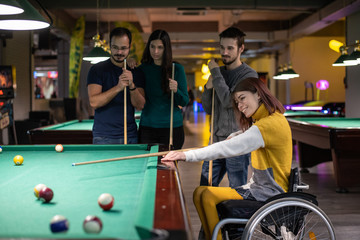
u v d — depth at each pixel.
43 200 1.36
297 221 1.93
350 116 8.55
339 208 3.70
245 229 1.75
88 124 5.20
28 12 2.09
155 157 2.05
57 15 9.73
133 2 8.62
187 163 6.12
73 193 1.50
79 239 0.92
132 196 1.44
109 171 1.92
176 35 12.29
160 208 1.16
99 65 3.14
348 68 8.55
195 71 27.34
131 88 2.93
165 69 3.09
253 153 2.04
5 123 6.64
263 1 8.77
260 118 2.02
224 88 2.66
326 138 4.46
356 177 4.30
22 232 1.07
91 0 8.60
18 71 8.36
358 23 8.13
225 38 2.77
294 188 1.96
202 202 2.01
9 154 2.47
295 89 13.32
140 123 3.29
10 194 1.50
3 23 2.23
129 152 2.51
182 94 3.19
